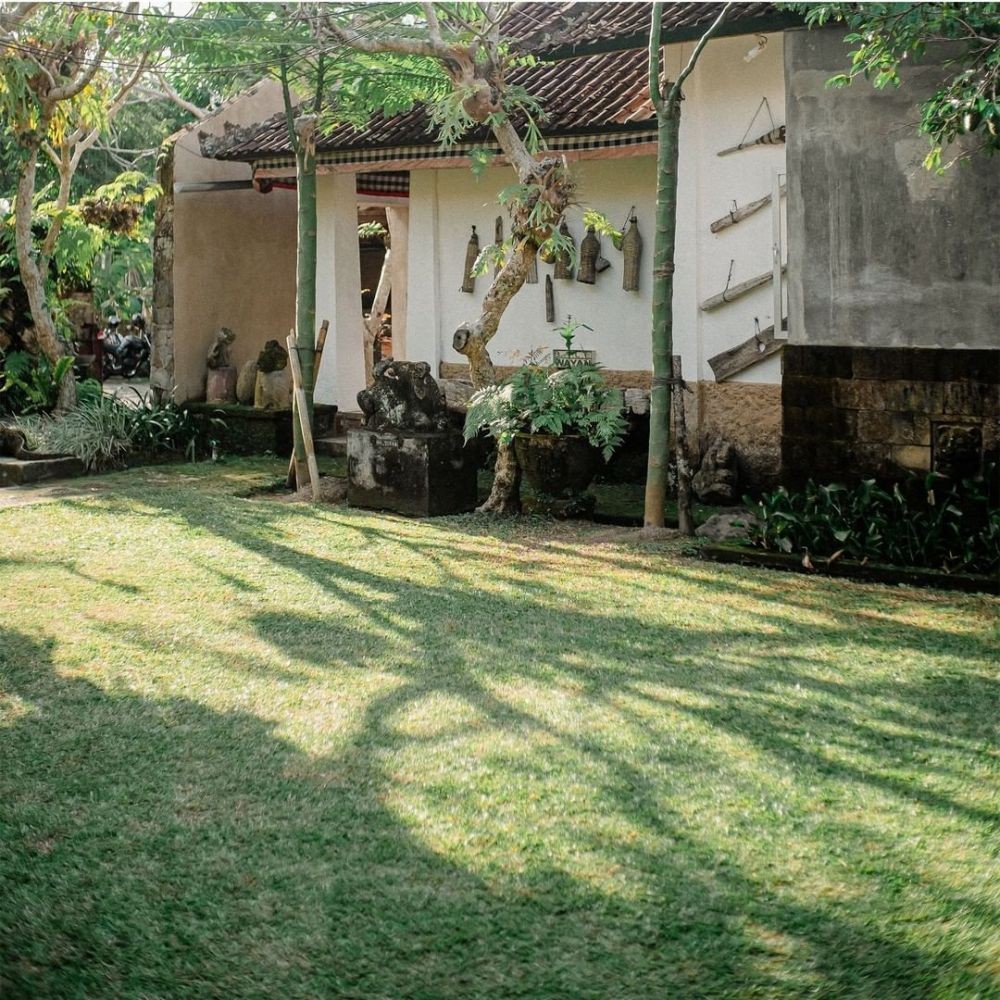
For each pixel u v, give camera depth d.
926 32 6.83
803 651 6.27
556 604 7.18
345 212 13.59
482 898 3.89
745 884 3.95
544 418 9.30
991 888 3.90
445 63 9.45
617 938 3.67
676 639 6.49
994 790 4.61
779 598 7.25
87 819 4.46
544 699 5.61
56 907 3.88
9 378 13.63
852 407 8.22
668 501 10.55
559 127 10.95
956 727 5.23
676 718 5.36
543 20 12.05
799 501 8.28
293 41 9.77
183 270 14.56
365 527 9.38
